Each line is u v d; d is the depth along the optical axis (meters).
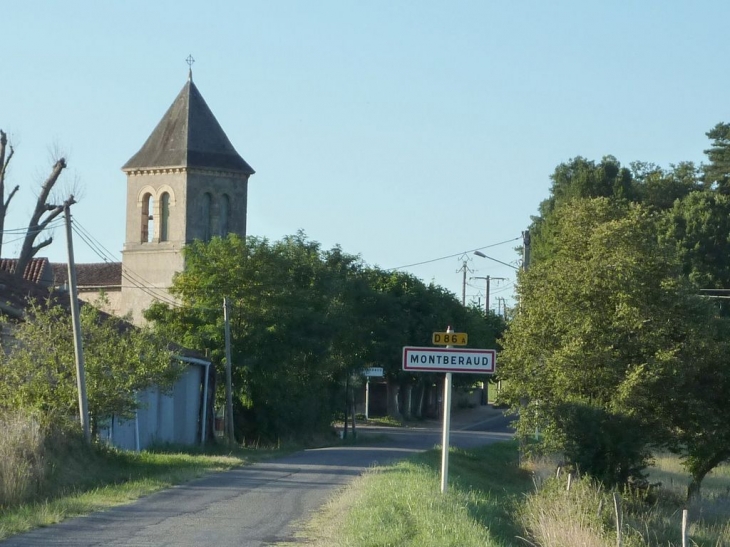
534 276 36.19
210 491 23.75
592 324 33.59
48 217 54.28
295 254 58.69
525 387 34.94
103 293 33.91
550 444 33.81
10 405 29.03
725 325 35.38
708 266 66.06
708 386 34.78
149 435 41.12
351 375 63.19
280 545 15.85
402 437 65.06
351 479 27.95
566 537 19.34
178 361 38.50
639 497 31.97
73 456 25.86
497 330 99.69
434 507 17.88
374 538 14.88
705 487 40.16
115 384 30.42
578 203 36.88
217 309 50.94
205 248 54.09
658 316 33.72
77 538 16.00
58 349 30.20
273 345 51.59
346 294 64.19
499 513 21.69
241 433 52.66
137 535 16.55
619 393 32.59
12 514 18.16
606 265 34.09
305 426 56.12
